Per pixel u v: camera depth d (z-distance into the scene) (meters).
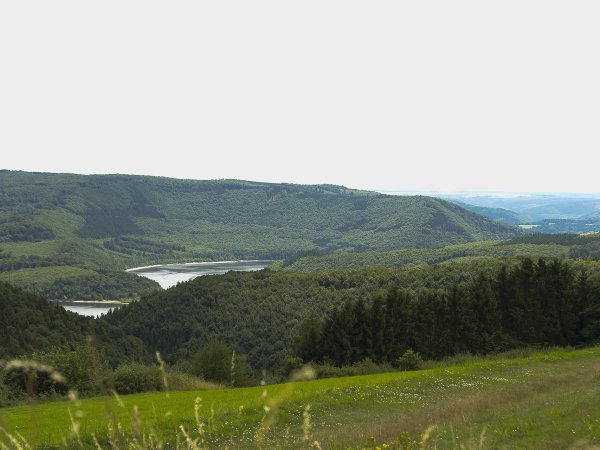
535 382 27.67
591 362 41.28
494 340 62.34
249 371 64.75
